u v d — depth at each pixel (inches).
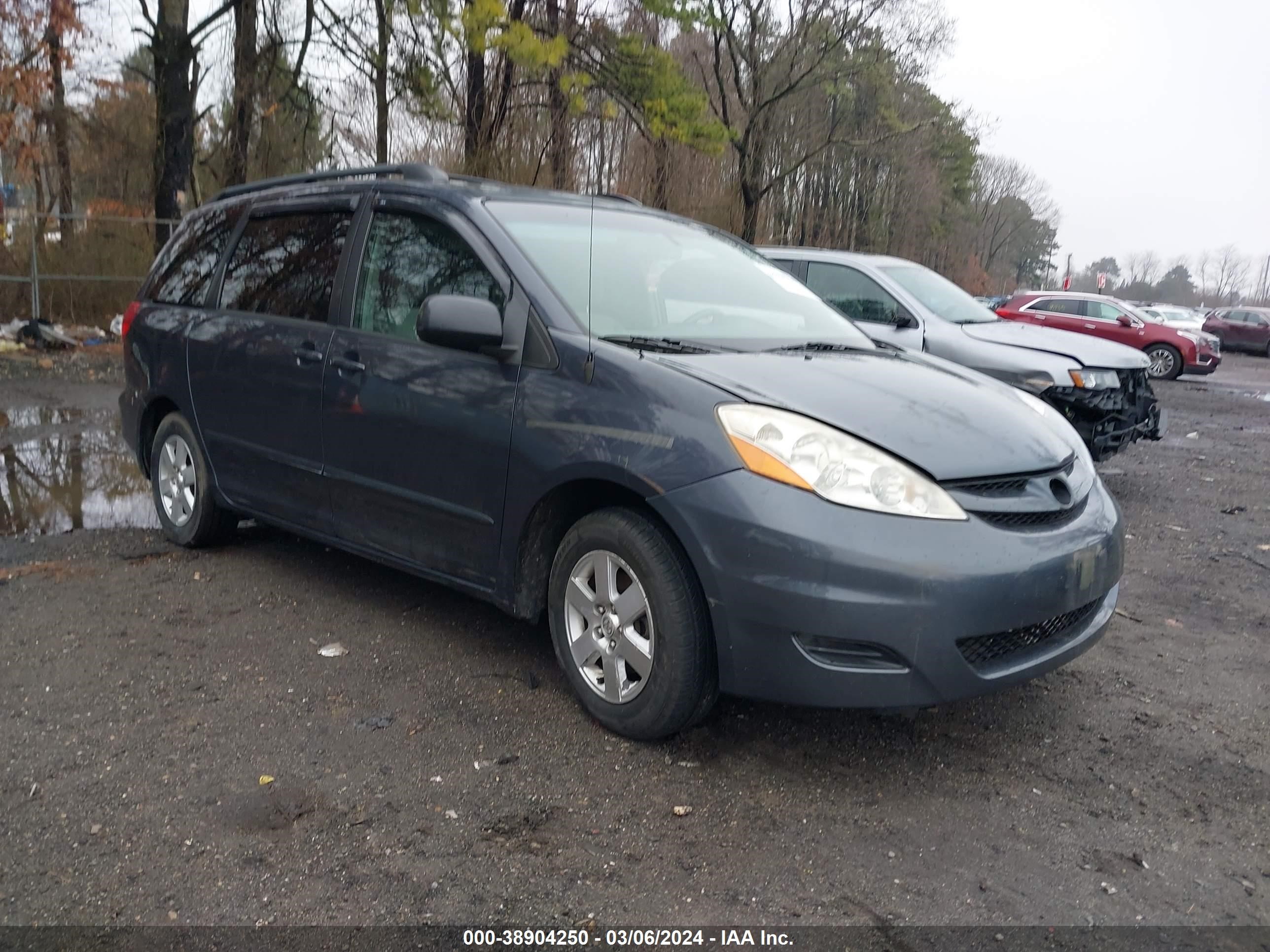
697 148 743.7
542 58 622.2
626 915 97.9
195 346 198.8
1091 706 150.4
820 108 1236.5
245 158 731.4
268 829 110.0
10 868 101.7
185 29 695.1
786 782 123.9
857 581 112.5
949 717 143.8
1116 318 829.8
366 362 159.8
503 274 145.5
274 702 140.9
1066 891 104.6
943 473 118.6
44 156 923.4
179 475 210.4
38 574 192.5
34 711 135.7
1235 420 542.9
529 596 143.8
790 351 150.1
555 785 121.0
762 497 115.7
